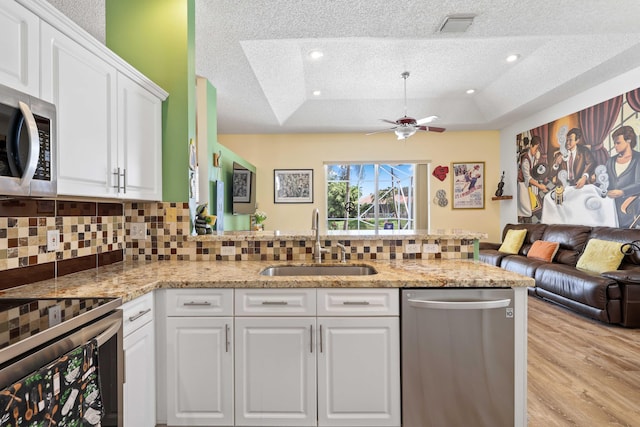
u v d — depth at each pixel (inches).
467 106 223.5
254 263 88.0
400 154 254.8
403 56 157.2
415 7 94.3
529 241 203.9
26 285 62.4
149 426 65.3
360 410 66.9
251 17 99.7
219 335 67.3
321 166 256.1
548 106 198.1
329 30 107.1
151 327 66.1
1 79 46.5
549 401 81.8
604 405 80.1
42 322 41.0
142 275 71.8
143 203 92.6
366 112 225.3
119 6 94.3
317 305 66.7
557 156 193.5
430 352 65.6
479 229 252.8
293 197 256.5
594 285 133.1
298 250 91.6
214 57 126.8
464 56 158.2
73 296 54.6
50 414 35.7
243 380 67.3
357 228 258.2
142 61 93.6
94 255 80.8
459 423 65.8
